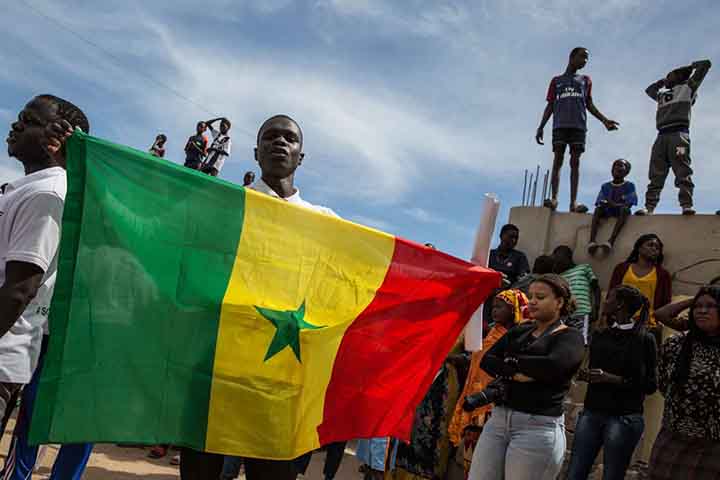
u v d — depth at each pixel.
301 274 3.01
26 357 2.73
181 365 2.63
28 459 3.14
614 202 8.93
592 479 6.48
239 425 2.72
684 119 8.80
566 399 7.29
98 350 2.45
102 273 2.48
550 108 10.00
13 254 2.50
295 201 3.39
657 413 7.05
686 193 8.55
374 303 3.22
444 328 3.43
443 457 5.45
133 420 2.50
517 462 3.73
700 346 4.21
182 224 2.70
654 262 7.71
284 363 2.86
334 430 3.04
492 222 3.62
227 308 2.75
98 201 2.48
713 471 4.01
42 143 2.89
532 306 4.00
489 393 3.97
